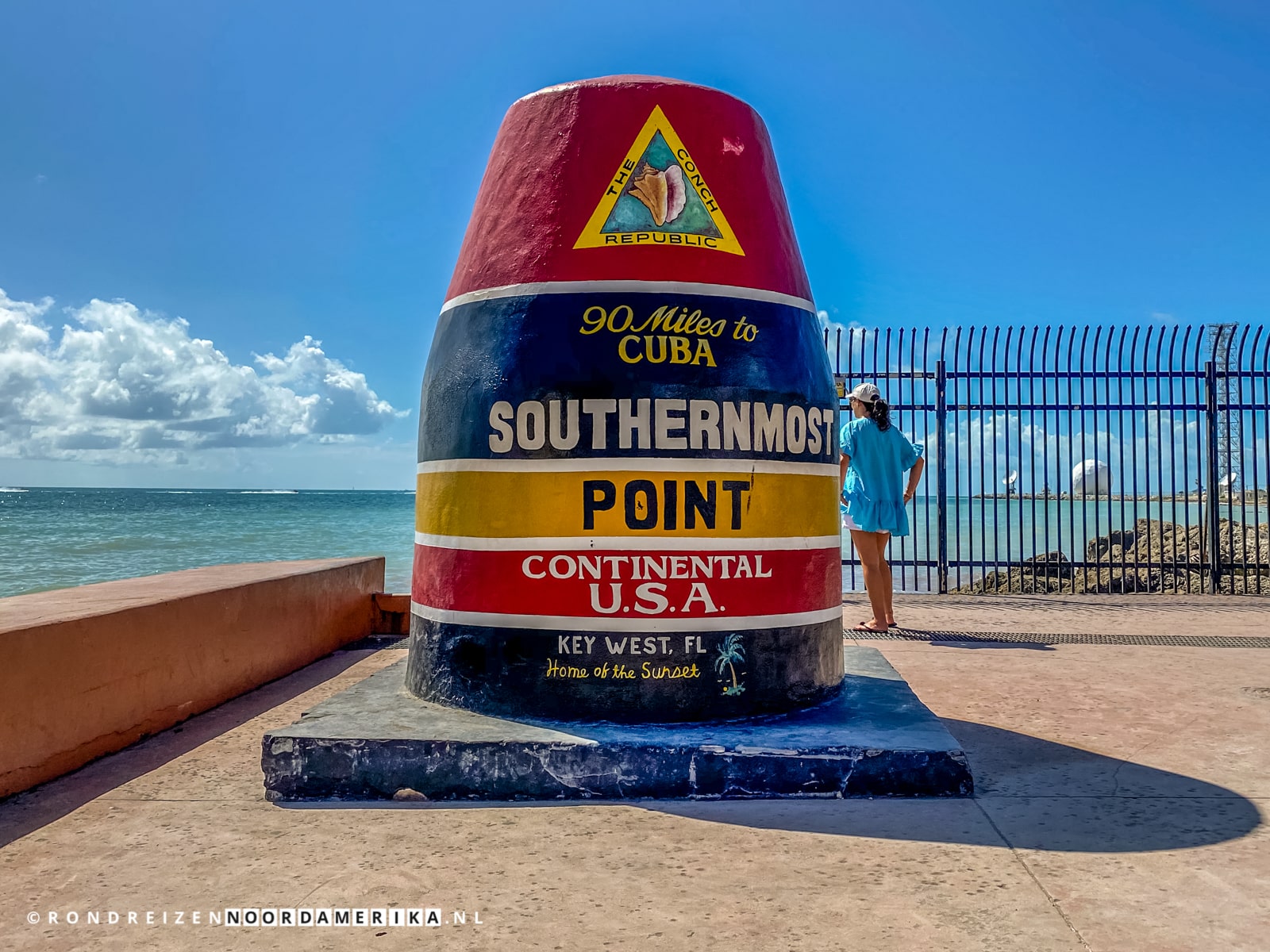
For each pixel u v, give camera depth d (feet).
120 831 10.05
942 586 34.37
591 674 11.91
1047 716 14.76
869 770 10.96
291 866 9.01
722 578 12.09
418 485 13.69
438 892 8.34
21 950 7.35
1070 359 34.12
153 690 14.30
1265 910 7.82
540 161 12.98
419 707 12.64
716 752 11.00
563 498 11.99
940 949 7.18
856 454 23.65
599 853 9.27
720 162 12.98
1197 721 14.38
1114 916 7.71
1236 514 54.85
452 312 13.44
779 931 7.51
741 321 12.51
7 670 11.27
